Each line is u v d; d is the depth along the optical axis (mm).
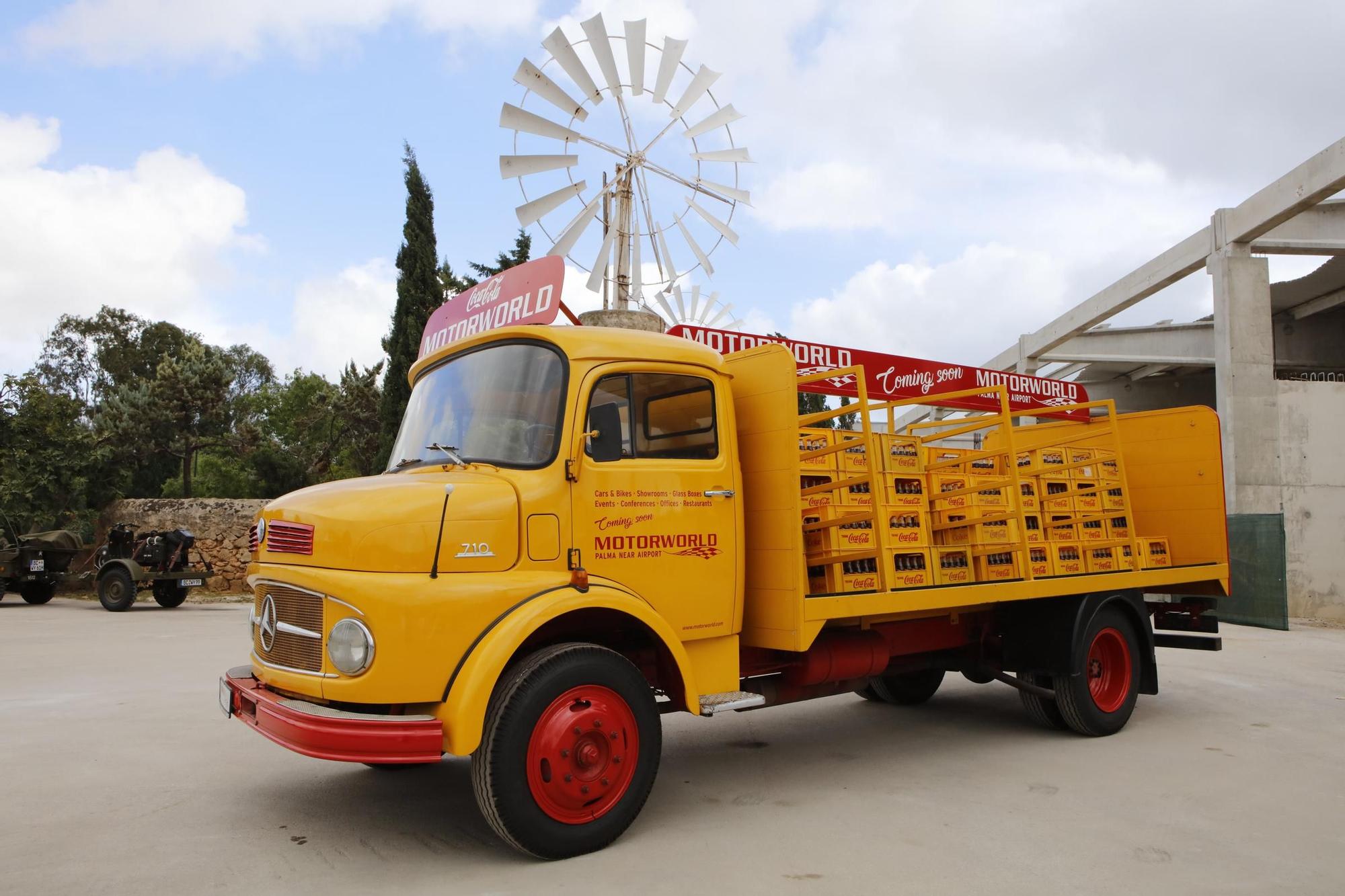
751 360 5301
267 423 30016
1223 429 17078
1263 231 16453
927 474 5945
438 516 4086
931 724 7219
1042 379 12133
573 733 4086
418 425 5074
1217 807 4898
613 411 4434
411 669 3885
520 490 4328
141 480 26953
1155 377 28609
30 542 18328
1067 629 6492
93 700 7828
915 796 5133
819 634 5758
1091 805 4949
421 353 5938
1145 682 7113
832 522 5160
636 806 4297
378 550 3975
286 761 5883
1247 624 9633
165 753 6043
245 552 20516
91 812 4773
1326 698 8242
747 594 5215
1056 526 6895
